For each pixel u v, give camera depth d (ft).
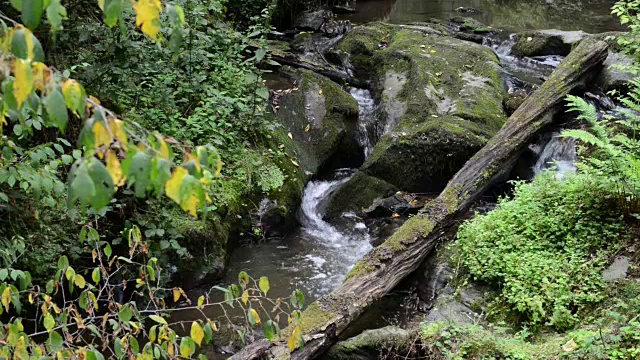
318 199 27.53
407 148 27.20
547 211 20.62
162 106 23.93
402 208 26.20
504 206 21.52
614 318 15.56
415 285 20.71
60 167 19.08
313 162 28.32
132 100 23.31
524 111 26.91
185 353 9.73
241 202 24.16
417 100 30.27
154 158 5.49
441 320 18.10
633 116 21.50
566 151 26.68
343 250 24.31
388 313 19.84
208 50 27.50
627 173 18.28
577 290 17.39
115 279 19.40
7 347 9.11
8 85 5.51
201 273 21.39
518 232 20.22
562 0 53.26
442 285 20.13
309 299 21.13
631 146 19.69
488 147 24.88
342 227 25.99
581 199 20.31
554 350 15.10
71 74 20.18
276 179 25.53
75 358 9.80
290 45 38.65
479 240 20.27
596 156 23.62
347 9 49.08
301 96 30.53
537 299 17.33
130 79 22.34
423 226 21.39
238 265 23.11
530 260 18.75
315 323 17.08
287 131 28.66
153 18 5.65
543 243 19.36
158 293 19.75
